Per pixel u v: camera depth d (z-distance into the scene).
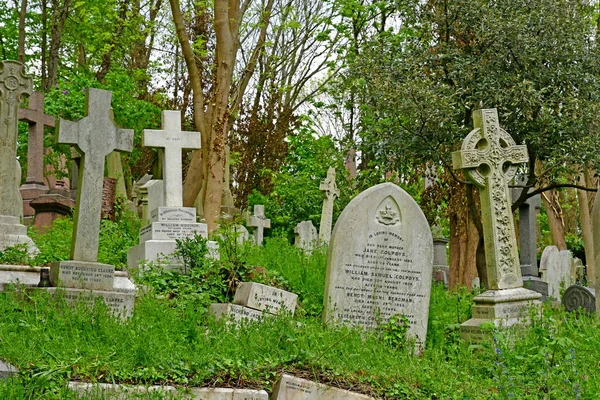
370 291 11.96
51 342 8.95
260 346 9.81
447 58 19.64
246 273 14.05
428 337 12.25
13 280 12.20
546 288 24.06
